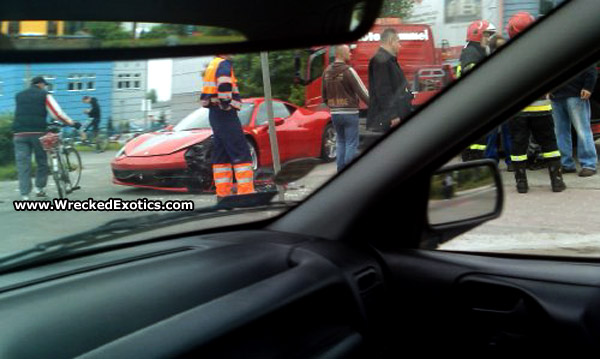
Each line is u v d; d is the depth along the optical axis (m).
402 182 1.96
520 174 2.11
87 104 5.65
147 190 5.12
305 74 5.95
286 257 1.92
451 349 1.96
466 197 2.06
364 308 1.84
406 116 1.97
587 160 2.16
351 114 6.21
